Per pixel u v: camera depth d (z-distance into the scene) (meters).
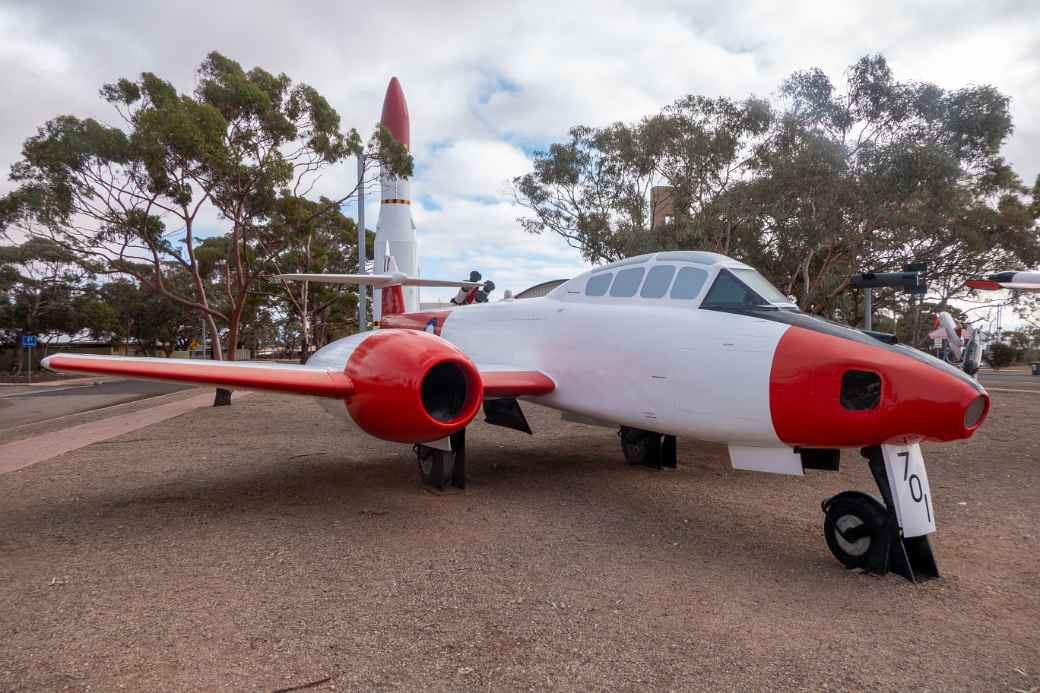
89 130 12.08
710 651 2.64
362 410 4.67
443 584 3.37
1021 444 8.30
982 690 2.36
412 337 4.79
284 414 11.66
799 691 2.33
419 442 4.94
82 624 2.82
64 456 7.32
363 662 2.49
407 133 24.75
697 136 15.54
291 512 4.84
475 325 7.26
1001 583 3.52
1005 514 4.98
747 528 4.55
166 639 2.67
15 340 38.72
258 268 24.16
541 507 5.05
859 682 2.40
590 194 20.08
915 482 3.73
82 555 3.82
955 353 12.77
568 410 5.86
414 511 4.89
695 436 4.68
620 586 3.39
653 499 5.36
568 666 2.48
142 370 4.27
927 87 13.30
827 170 12.85
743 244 14.71
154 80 12.40
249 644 2.63
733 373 4.20
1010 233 20.78
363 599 3.15
